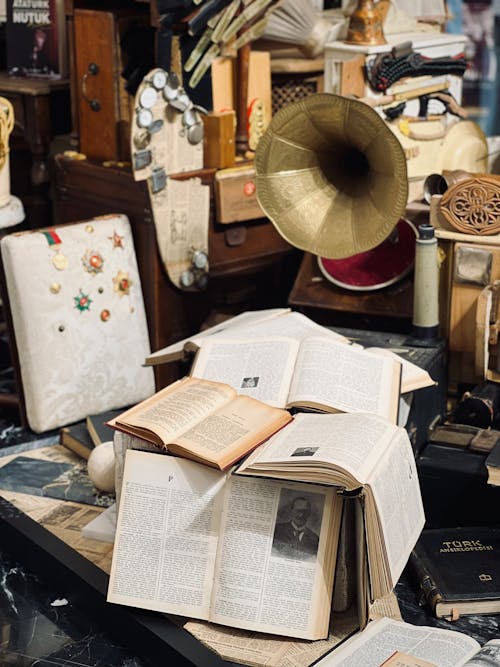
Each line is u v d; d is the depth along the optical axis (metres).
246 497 1.73
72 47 2.62
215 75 2.62
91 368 2.50
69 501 2.17
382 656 1.63
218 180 2.57
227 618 1.72
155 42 2.52
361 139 2.20
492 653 1.62
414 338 2.22
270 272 2.80
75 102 2.67
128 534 1.78
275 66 2.81
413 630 1.70
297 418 1.83
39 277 2.40
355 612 1.78
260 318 2.23
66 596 1.96
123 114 2.59
